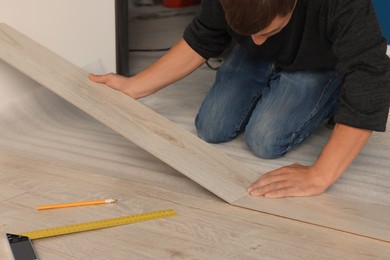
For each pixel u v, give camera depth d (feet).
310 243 5.41
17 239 5.21
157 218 5.75
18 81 8.21
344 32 6.02
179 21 15.40
